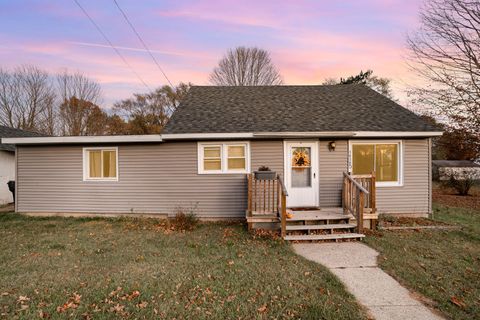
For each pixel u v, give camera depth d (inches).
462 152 620.4
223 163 339.3
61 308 132.9
